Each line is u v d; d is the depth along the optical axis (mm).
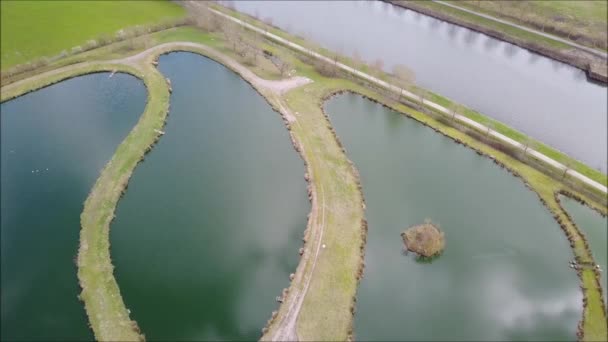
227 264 48906
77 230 52188
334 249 49781
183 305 44875
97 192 56719
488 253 50562
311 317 43188
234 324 43156
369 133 69188
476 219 54719
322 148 64812
